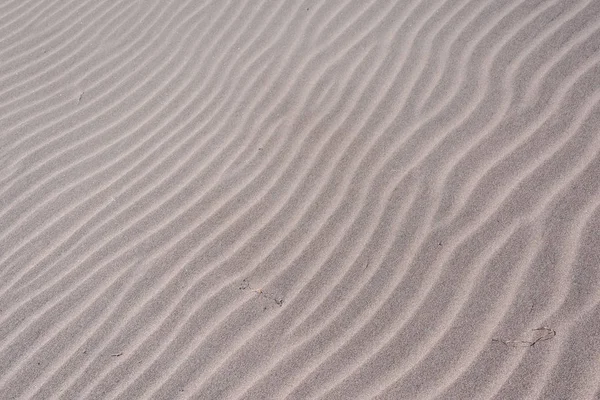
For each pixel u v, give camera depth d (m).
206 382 2.65
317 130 3.64
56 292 3.14
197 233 3.27
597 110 3.23
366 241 3.03
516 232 2.86
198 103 4.06
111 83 4.41
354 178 3.33
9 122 4.28
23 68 4.73
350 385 2.53
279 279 2.98
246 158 3.62
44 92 4.48
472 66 3.68
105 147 3.93
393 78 3.79
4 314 3.09
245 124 3.82
